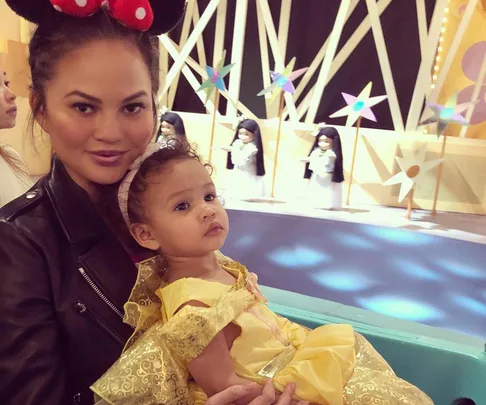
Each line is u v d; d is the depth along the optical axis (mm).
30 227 602
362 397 624
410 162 1852
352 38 2068
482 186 1927
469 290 1223
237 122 2123
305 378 620
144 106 620
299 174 2090
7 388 548
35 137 750
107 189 684
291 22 2162
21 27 1833
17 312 562
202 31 2273
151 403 583
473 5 1885
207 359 603
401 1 2014
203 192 691
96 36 574
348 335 688
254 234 1561
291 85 1955
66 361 613
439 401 864
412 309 1127
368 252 1444
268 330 669
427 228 1643
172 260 699
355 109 1938
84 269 616
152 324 654
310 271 1329
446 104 1801
